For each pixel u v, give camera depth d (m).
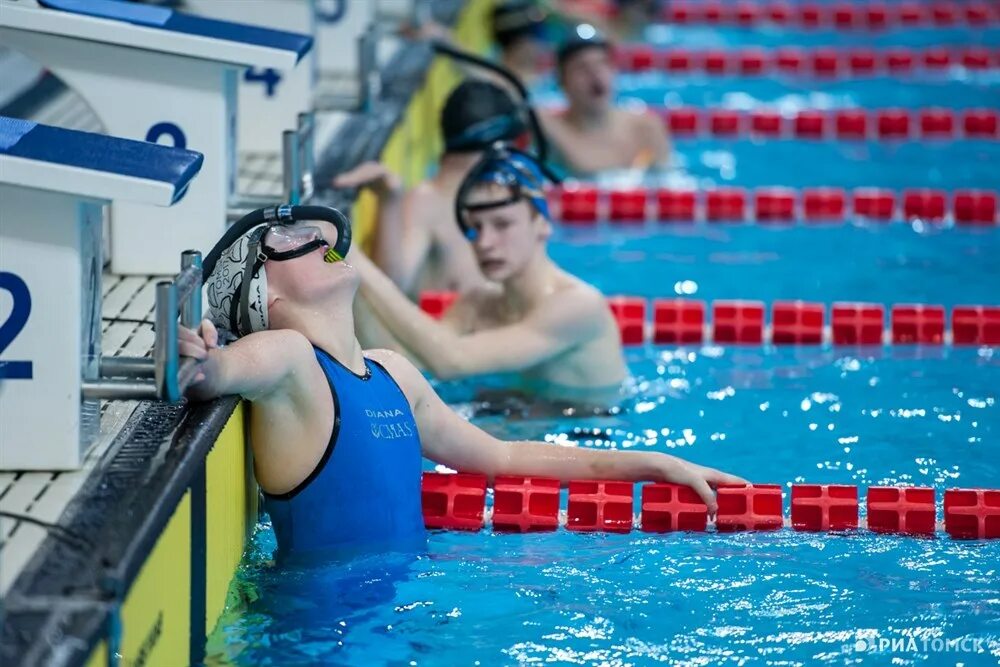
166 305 8.30
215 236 12.69
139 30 12.27
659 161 22.98
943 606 9.43
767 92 29.28
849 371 14.84
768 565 10.14
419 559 10.12
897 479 12.07
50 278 8.38
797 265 18.55
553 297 13.45
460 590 9.61
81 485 8.23
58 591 6.99
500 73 16.72
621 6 32.84
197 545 8.68
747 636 9.00
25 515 7.82
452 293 15.85
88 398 8.58
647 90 29.53
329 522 9.74
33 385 8.41
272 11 16.20
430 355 12.86
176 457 8.52
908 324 15.80
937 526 10.90
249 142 16.66
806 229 20.27
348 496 9.73
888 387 14.34
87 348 8.66
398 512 10.02
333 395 9.64
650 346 15.68
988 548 10.48
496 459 11.18
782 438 13.00
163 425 9.01
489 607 9.36
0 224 8.31
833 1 37.00
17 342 8.40
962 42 33.34
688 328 15.81
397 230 14.99
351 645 8.85
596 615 9.27
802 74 30.98
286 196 13.01
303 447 9.59
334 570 9.71
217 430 9.02
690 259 18.89
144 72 12.50
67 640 6.51
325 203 14.54
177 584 8.22
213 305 10.09
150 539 7.62
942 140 25.61
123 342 10.80
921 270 18.27
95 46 12.43
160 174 8.27
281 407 9.55
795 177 23.05
